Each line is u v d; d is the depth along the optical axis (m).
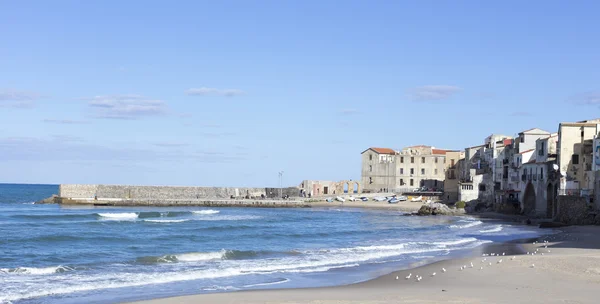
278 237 71.19
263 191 182.25
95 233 71.12
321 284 37.31
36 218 101.88
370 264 46.78
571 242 62.53
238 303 29.62
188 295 32.09
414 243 62.62
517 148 117.56
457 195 151.62
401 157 172.50
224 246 60.41
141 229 79.81
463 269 41.94
